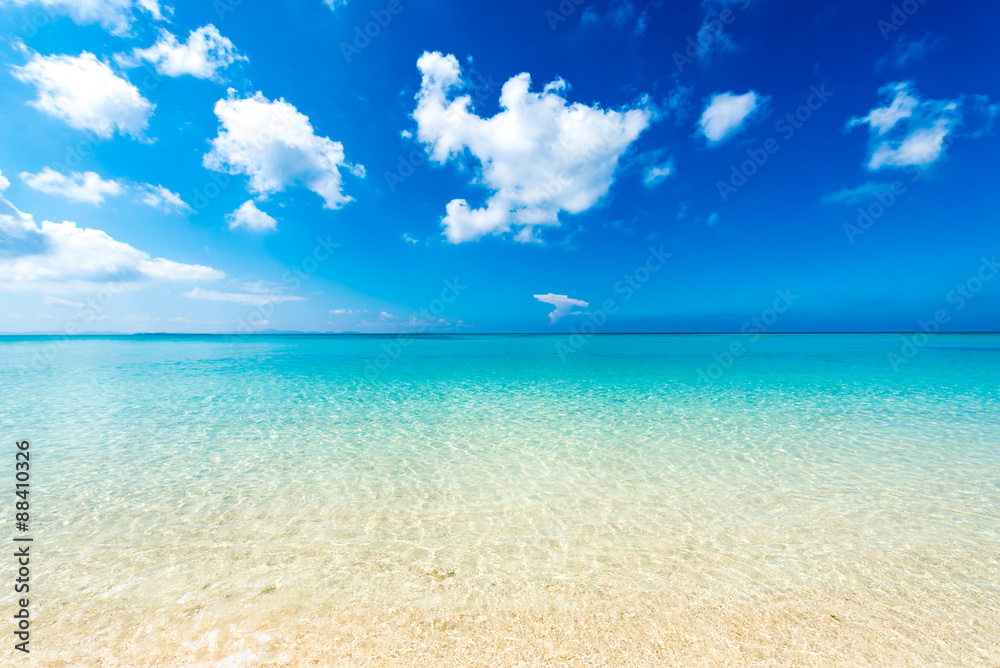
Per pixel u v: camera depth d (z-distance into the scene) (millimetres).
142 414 10914
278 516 5309
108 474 6684
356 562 4262
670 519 5246
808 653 3074
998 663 2969
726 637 3227
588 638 3225
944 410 11156
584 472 6895
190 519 5203
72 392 14211
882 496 5867
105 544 4574
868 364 23156
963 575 4008
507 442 8570
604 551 4492
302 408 11734
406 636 3242
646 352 35938
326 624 3363
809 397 13172
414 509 5535
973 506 5535
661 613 3496
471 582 3922
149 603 3592
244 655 3059
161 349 42000
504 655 3062
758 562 4270
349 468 7059
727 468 7043
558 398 13242
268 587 3830
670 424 9977
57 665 2939
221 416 10727
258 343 56969
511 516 5344
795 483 6367
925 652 3072
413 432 9305
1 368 22109
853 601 3641
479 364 24781
